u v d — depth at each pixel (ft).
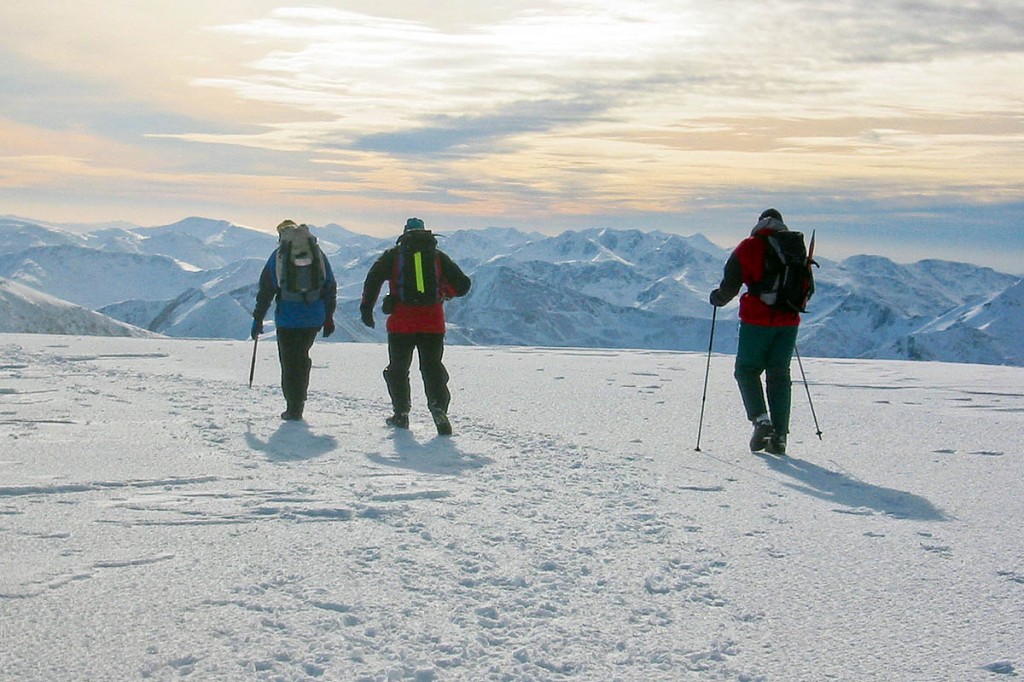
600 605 12.62
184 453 22.38
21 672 9.76
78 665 9.97
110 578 12.85
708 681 10.21
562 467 22.38
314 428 27.02
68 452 21.99
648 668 10.55
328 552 14.43
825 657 10.94
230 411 29.73
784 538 16.22
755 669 10.56
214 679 9.72
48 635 10.77
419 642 11.00
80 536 14.92
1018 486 20.99
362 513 17.01
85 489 18.28
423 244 27.76
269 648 10.57
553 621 11.93
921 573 14.26
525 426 28.91
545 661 10.60
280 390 35.68
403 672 10.09
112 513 16.49
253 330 28.68
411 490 19.10
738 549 15.49
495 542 15.40
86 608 11.66
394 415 28.40
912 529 16.98
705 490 20.24
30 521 15.74
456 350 69.31
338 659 10.36
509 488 19.83
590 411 32.58
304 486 19.13
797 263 25.61
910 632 11.78
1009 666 10.61
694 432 28.45
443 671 10.21
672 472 22.18
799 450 25.82
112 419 27.22
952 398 39.40
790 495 19.86
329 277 28.84
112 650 10.39
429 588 12.92
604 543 15.64
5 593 12.10
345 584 12.94
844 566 14.62
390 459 22.74
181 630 11.02
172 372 42.52
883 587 13.58
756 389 25.86
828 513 18.20
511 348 72.02
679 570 14.26
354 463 22.00
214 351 56.65
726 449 25.68
